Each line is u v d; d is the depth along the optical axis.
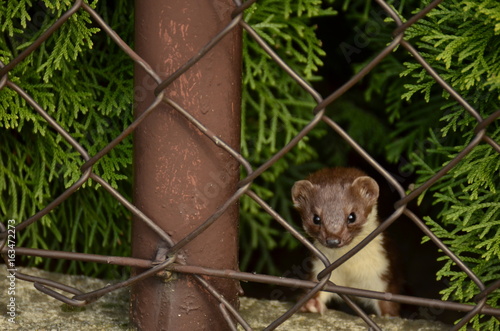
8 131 6.07
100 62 5.95
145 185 4.11
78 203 6.47
